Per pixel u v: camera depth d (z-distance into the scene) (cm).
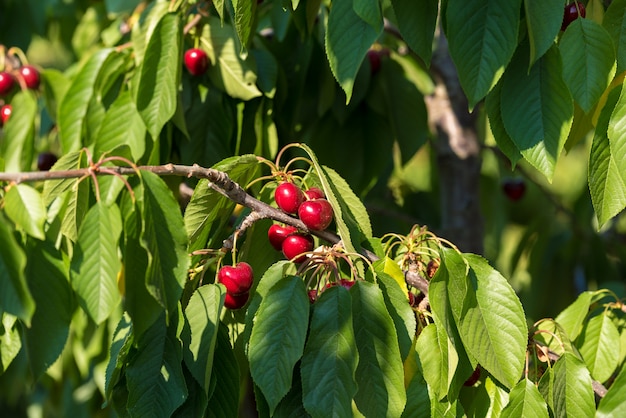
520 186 676
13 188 256
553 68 297
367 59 491
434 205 644
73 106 458
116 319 516
